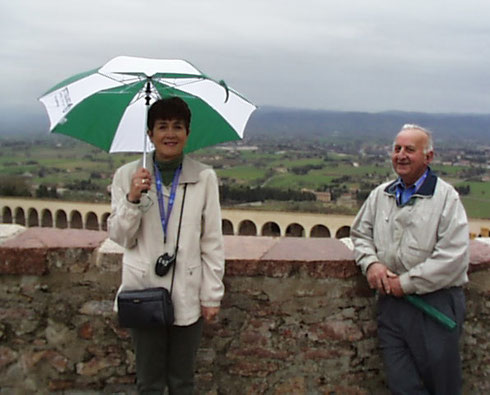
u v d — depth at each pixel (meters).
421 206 2.39
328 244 3.14
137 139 2.55
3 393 2.97
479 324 2.97
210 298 2.23
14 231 3.17
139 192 2.05
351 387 2.96
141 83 2.36
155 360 2.30
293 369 2.93
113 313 2.87
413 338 2.49
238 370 2.93
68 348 2.92
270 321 2.89
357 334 2.91
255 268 2.83
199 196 2.20
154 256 2.18
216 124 2.57
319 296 2.87
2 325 2.93
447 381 2.46
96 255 2.84
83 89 2.35
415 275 2.37
